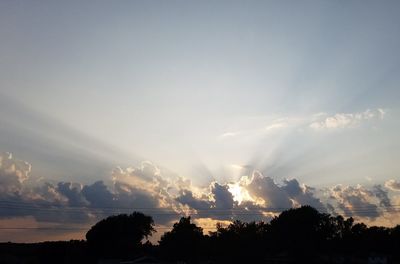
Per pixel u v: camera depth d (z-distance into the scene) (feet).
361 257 530.68
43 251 441.68
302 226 517.55
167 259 532.73
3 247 499.10
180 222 570.05
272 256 506.89
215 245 497.05
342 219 549.13
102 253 559.79
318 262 514.68
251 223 499.10
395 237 534.37
